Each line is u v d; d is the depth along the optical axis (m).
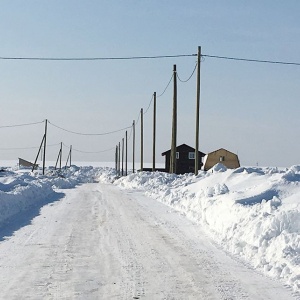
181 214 25.58
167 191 35.72
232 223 17.34
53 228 20.30
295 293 10.50
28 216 24.67
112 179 104.44
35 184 43.44
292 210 14.56
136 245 16.30
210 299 10.05
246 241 15.03
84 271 12.55
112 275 12.12
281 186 20.72
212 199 22.33
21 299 9.98
